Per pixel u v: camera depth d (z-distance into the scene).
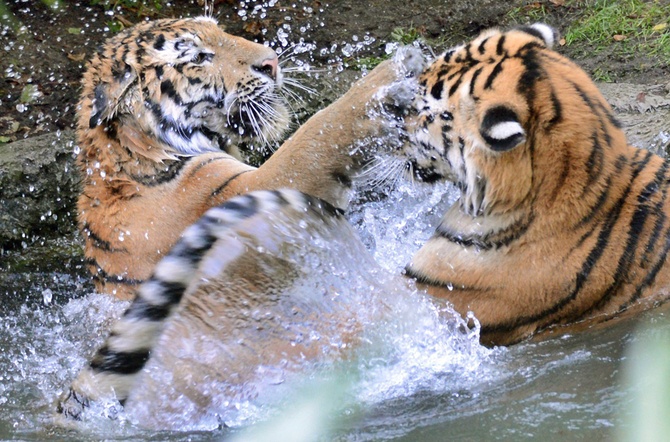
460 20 14.77
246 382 6.58
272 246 6.70
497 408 6.04
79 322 9.27
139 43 9.49
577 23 14.15
